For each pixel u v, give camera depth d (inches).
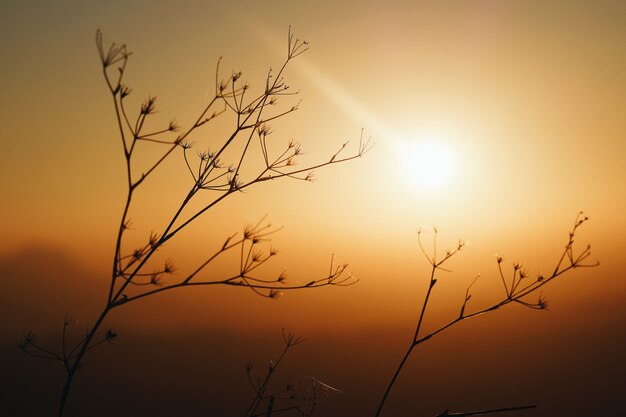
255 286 88.0
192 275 85.8
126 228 84.8
